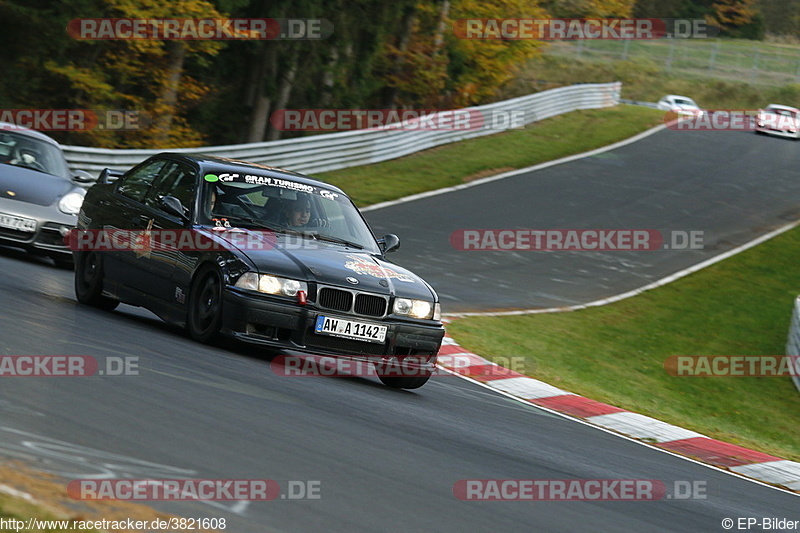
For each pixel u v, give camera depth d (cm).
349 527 1317
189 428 1658
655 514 1775
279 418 1875
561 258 6875
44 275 3653
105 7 9175
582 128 12581
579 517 1630
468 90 14438
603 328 5138
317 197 2939
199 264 2602
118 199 3034
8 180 3956
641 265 6944
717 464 2550
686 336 5231
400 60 13788
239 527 1223
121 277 2930
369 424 2023
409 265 5972
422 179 8962
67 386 1784
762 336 5369
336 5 11612
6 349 2011
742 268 7012
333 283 2525
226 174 2839
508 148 10769
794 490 2430
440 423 2241
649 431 2836
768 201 9619
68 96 9869
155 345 2408
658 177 10212
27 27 8938
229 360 2427
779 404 4269
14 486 1179
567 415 2862
